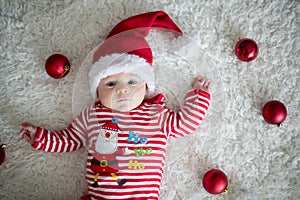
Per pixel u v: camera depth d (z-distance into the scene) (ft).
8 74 4.24
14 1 4.31
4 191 4.07
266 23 4.35
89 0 4.34
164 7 4.36
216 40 4.34
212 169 3.94
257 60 4.33
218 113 4.25
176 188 4.15
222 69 4.32
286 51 4.32
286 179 4.17
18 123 4.19
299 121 4.24
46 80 4.27
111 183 3.72
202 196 4.13
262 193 4.15
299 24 4.33
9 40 4.28
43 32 4.32
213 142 4.22
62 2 4.34
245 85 4.30
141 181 3.75
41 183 4.13
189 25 4.35
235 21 4.35
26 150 4.16
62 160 4.17
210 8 4.36
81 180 4.15
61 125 4.22
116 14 4.37
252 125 4.25
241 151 4.21
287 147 4.23
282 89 4.28
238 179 4.18
